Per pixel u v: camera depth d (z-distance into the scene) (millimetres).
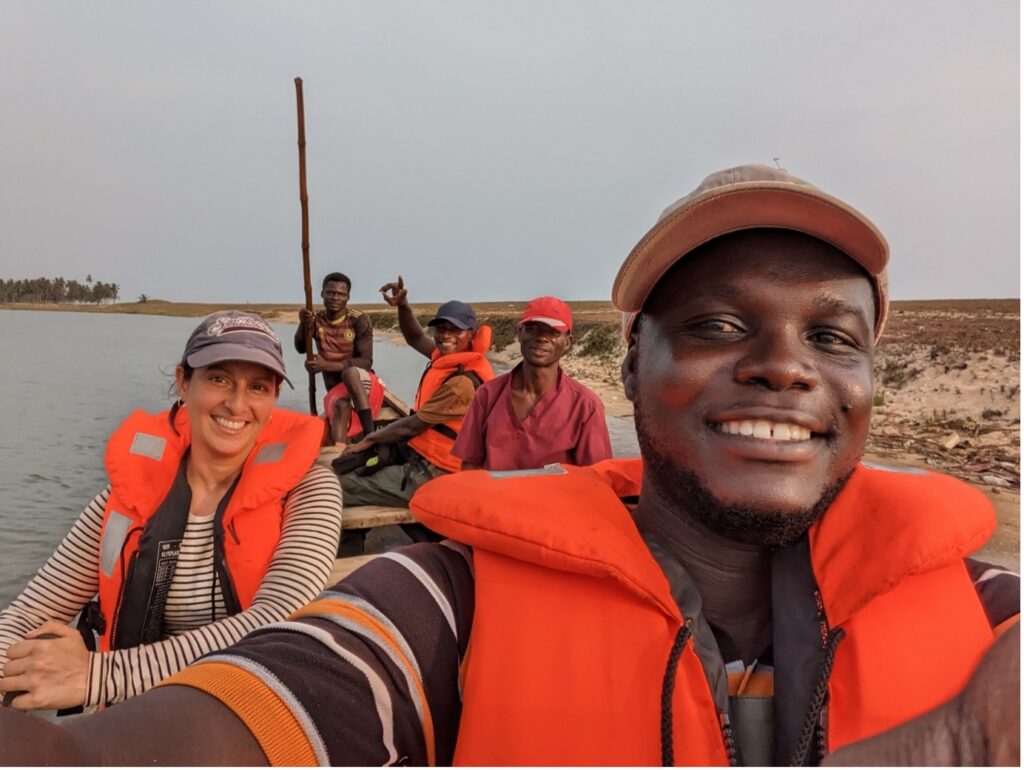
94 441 8523
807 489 1039
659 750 991
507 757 1002
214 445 2463
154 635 2461
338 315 7703
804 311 1052
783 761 1018
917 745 738
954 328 20812
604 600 1068
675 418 1089
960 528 1081
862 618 1053
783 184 1025
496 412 4168
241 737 907
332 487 2672
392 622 1059
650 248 1102
